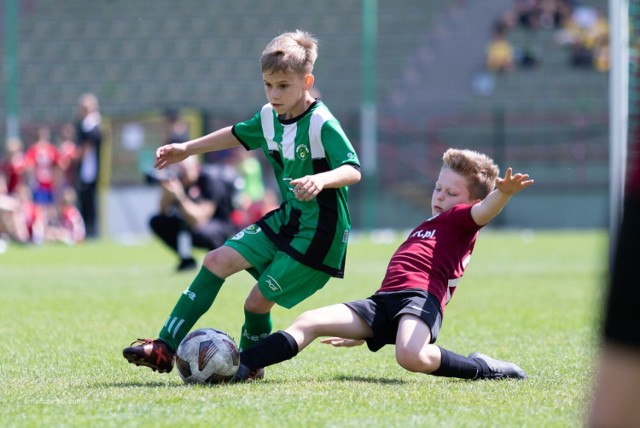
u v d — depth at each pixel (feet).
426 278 50.93
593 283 121.49
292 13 336.08
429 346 48.75
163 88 321.93
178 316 50.57
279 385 48.57
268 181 276.21
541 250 192.65
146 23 337.31
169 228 142.51
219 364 48.26
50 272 146.72
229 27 335.06
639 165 16.94
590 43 318.04
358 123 279.08
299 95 52.16
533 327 78.89
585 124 290.35
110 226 263.49
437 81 313.12
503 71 311.68
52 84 323.78
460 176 54.24
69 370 55.88
